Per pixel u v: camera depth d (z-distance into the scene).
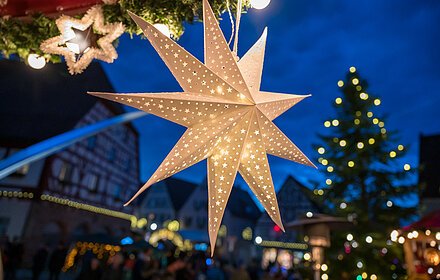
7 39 2.74
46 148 4.35
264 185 1.69
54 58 2.91
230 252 37.97
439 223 7.13
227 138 1.63
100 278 9.26
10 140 20.39
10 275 15.66
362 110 11.52
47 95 22.81
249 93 1.58
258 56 1.81
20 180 20.25
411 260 8.02
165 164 1.58
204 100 1.53
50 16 2.60
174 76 1.65
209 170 1.67
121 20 2.41
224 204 1.62
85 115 22.58
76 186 23.34
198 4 2.29
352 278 10.29
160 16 2.36
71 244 22.11
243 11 2.37
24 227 19.41
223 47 1.63
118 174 28.94
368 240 9.91
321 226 7.99
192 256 16.39
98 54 2.24
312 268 10.55
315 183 11.27
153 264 11.23
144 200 46.62
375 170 10.75
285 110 1.84
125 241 16.12
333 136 11.41
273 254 38.28
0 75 23.08
